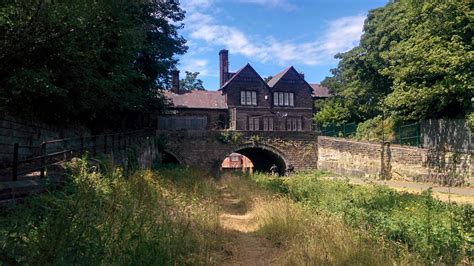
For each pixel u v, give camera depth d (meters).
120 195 7.37
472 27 21.25
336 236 7.27
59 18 10.36
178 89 51.34
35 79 11.15
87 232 4.81
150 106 29.36
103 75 16.95
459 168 21.94
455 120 22.91
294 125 52.44
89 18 11.58
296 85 53.34
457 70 21.02
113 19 14.10
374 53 34.62
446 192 18.16
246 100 50.91
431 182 23.73
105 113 21.52
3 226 4.96
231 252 7.80
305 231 8.27
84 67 13.78
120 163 17.22
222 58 55.66
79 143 19.08
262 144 38.12
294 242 7.79
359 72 37.56
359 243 6.93
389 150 27.81
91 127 21.52
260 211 11.38
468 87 20.23
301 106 53.19
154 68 27.28
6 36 10.17
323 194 14.26
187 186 13.59
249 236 9.45
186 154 36.00
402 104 25.67
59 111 15.88
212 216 9.42
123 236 5.39
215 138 36.84
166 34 29.50
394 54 25.61
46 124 15.17
